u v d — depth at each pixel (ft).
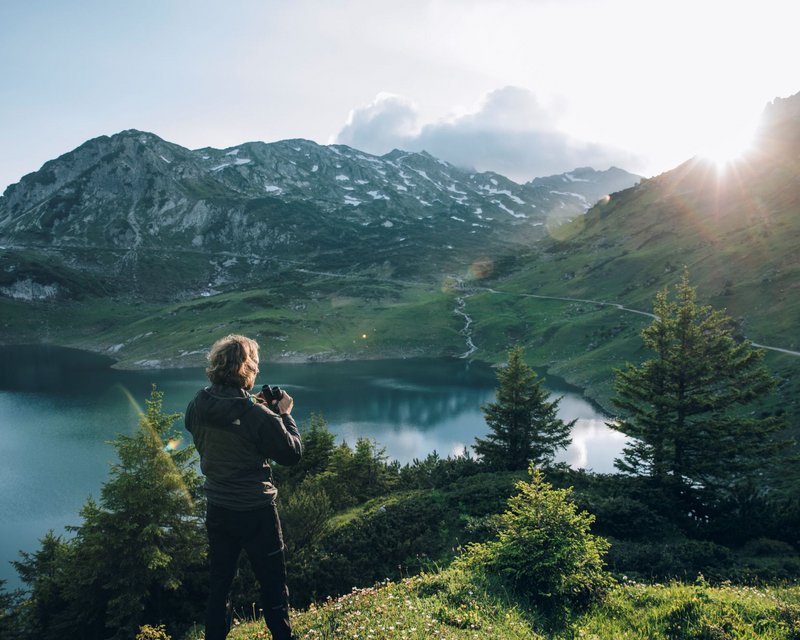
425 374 483.51
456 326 651.25
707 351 97.45
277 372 497.87
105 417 325.62
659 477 93.61
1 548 162.50
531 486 29.22
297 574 60.80
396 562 65.41
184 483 76.69
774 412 214.90
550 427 124.36
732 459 95.66
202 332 639.76
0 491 206.39
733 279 458.50
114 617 67.05
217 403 12.55
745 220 647.97
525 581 24.04
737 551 71.26
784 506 78.48
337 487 112.78
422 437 280.72
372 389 413.39
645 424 99.76
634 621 20.74
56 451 255.70
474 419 320.91
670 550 53.06
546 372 439.63
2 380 464.65
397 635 16.75
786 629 18.93
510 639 17.70
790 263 429.38
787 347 300.20
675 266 589.32
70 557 72.54
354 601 21.81
